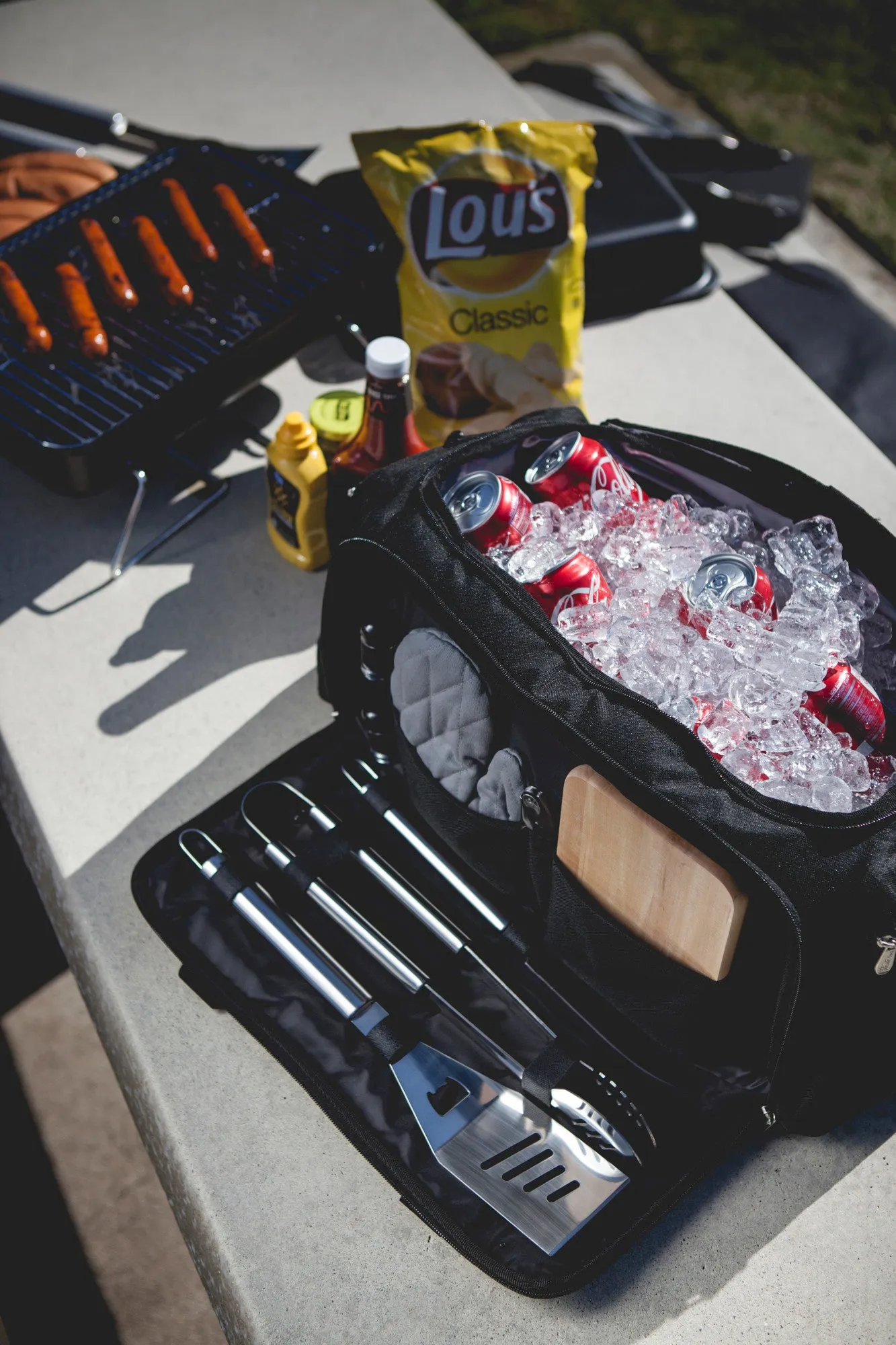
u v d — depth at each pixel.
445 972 1.24
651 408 1.90
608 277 1.97
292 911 1.29
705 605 1.16
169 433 1.56
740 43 3.74
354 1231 1.14
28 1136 1.78
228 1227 1.13
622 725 1.02
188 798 1.45
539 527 1.23
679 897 1.02
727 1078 1.16
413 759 1.22
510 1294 1.10
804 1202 1.16
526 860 1.20
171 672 1.56
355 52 2.43
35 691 1.54
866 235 3.15
